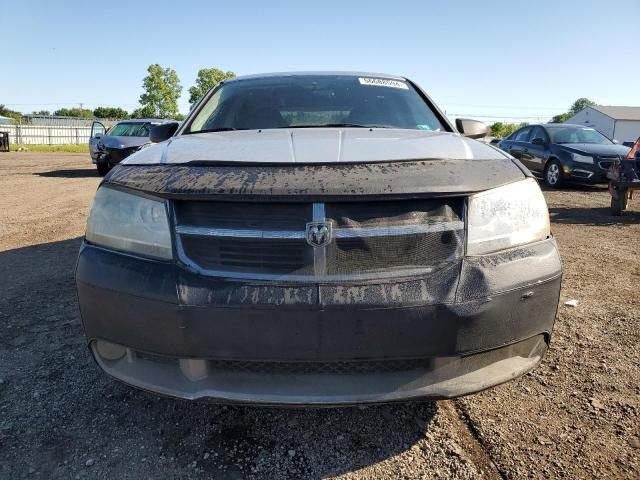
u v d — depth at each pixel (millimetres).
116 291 1845
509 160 2143
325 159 1937
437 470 1921
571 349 2877
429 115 3115
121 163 2213
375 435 2141
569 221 6938
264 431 2174
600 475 1870
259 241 1758
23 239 5770
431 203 1813
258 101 3170
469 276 1782
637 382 2512
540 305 1896
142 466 1949
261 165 1899
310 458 2002
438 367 1797
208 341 1749
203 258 1808
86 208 8109
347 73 3525
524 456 1984
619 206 7234
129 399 2402
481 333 1778
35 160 21938
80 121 53312
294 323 1702
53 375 2609
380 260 1766
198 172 1900
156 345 1807
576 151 10492
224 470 1932
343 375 1789
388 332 1710
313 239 1727
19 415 2266
